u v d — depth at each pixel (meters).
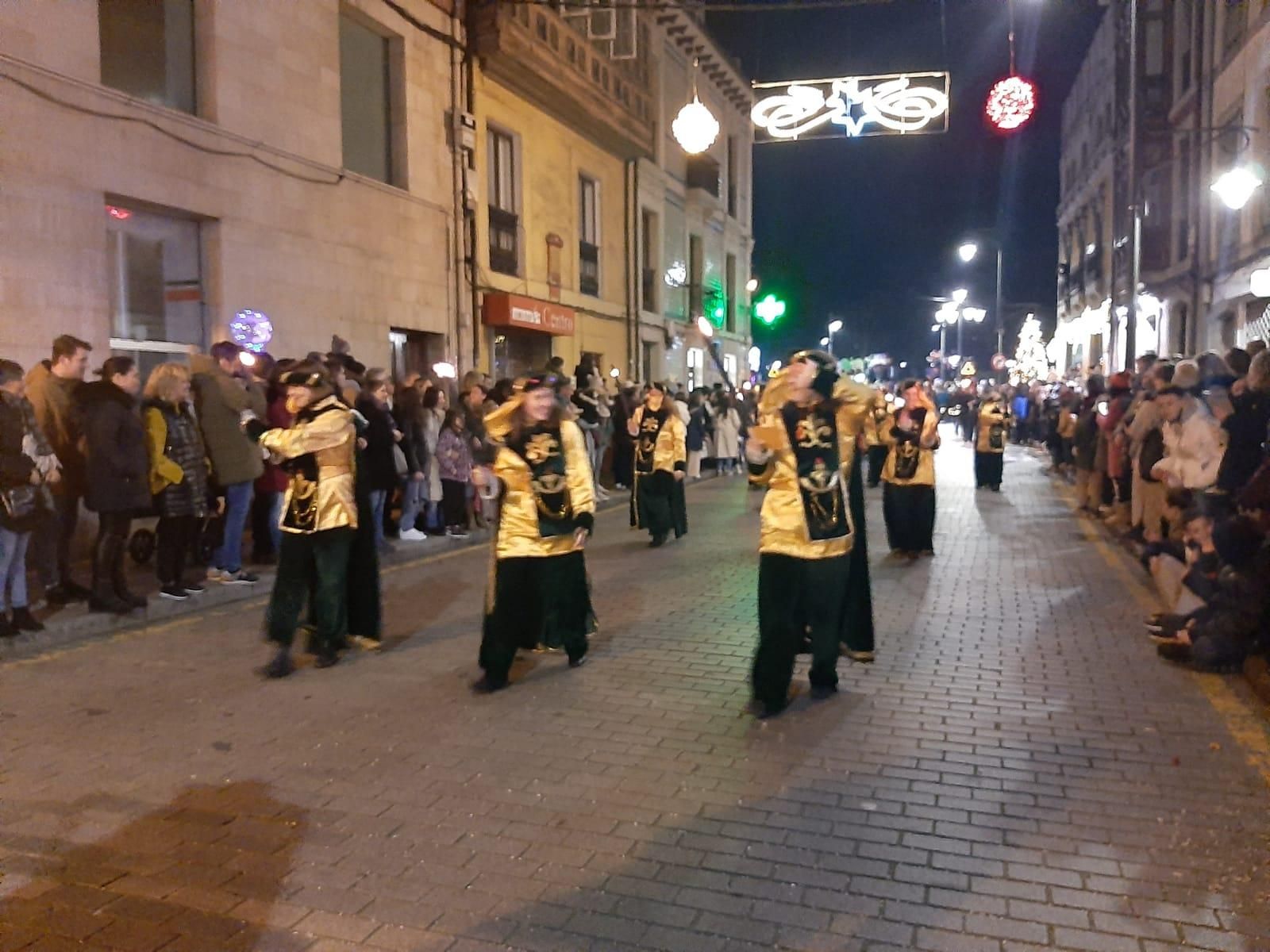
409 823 4.21
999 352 42.38
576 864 3.85
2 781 4.63
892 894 3.62
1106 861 3.86
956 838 4.05
